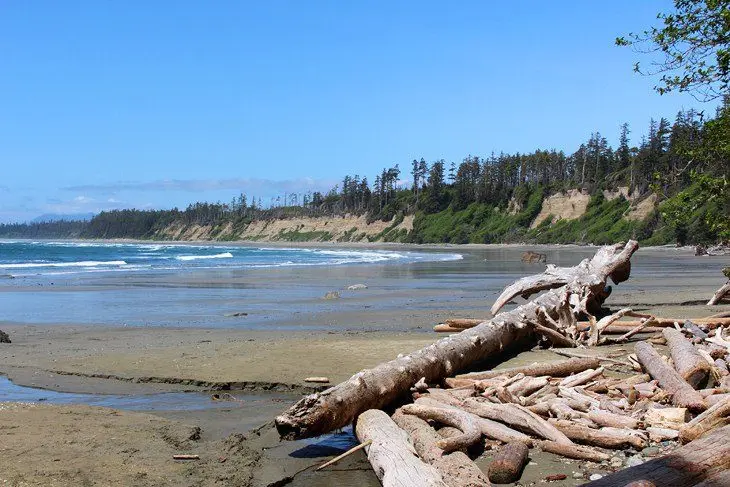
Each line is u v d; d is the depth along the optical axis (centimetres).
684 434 575
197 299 2269
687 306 1731
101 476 572
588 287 1434
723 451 471
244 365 1056
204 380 965
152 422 751
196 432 717
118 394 911
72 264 5094
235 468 604
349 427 762
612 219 9706
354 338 1328
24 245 13375
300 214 18562
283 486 573
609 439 605
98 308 2000
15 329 1537
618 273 1605
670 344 979
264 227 18962
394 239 13838
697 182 1138
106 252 8838
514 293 1550
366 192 16662
